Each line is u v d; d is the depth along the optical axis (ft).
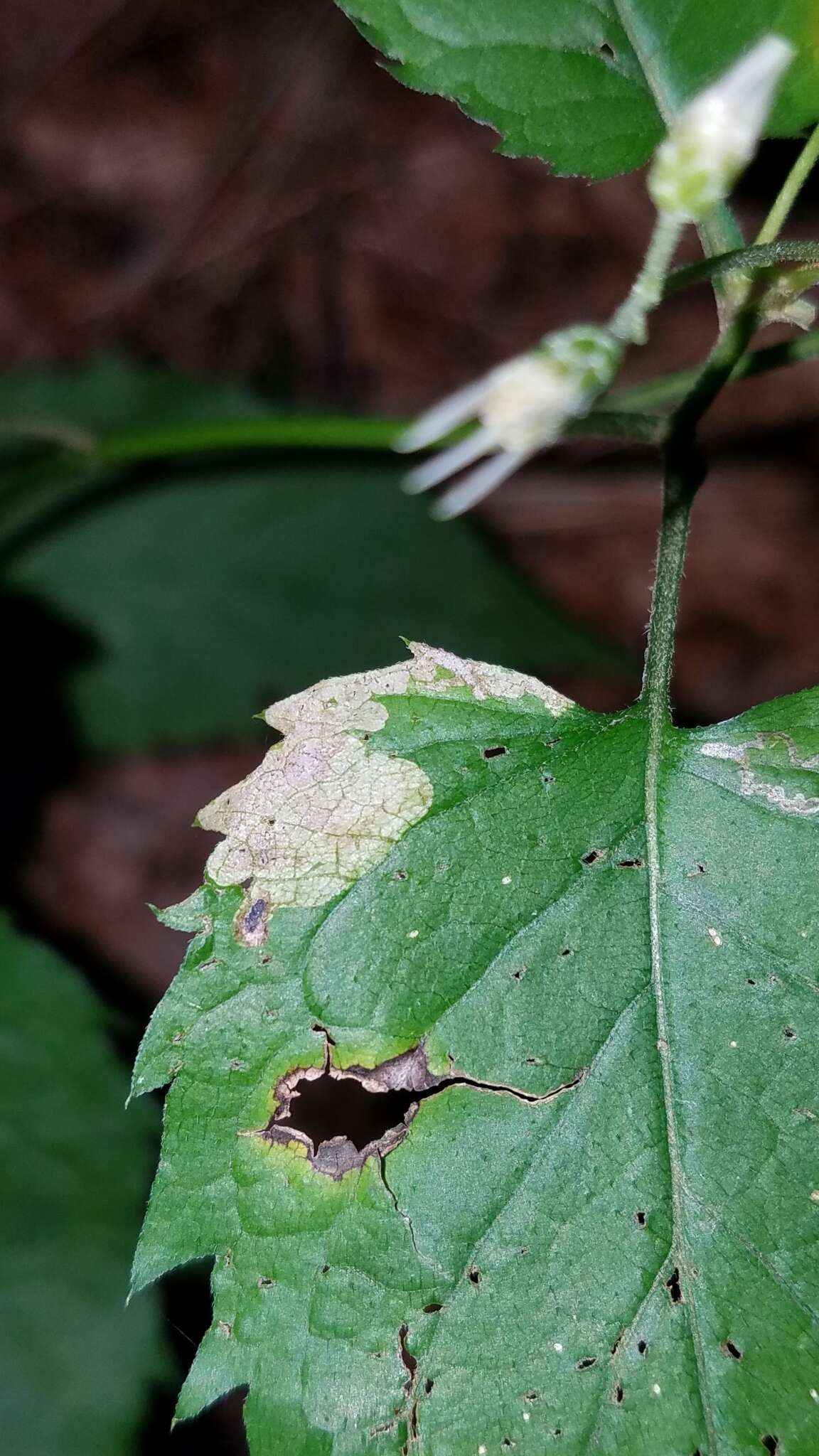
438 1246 0.26
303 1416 0.25
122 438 0.51
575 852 0.28
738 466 0.94
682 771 0.28
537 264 0.98
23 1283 0.44
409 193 0.99
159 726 0.67
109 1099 0.46
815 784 0.28
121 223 0.96
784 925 0.27
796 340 0.34
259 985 0.26
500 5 0.35
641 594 0.90
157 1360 0.44
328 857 0.27
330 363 0.94
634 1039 0.27
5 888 0.76
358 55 1.01
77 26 1.01
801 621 0.89
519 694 0.29
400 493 0.70
